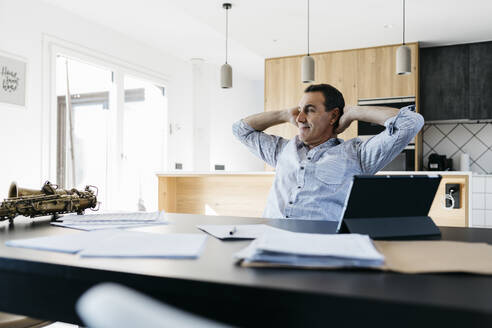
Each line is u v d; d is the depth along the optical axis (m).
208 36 4.76
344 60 4.92
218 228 1.05
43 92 3.71
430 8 3.62
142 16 4.12
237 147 6.76
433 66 4.78
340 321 0.50
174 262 0.68
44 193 1.29
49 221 1.20
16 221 1.21
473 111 4.60
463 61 4.66
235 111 6.69
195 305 0.58
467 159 4.66
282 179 1.72
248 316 0.55
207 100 5.93
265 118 1.90
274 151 1.88
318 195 1.62
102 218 1.23
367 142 1.63
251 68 6.29
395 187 0.95
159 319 0.23
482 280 0.56
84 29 4.14
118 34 4.58
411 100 4.60
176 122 5.57
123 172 4.77
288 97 5.19
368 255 0.63
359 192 0.93
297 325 0.52
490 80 4.55
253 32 4.29
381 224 0.94
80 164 4.94
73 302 0.67
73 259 0.70
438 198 2.72
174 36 4.75
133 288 0.61
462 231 1.02
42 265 0.68
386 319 0.48
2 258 0.72
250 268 0.64
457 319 0.45
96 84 4.77
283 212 1.66
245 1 3.50
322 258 0.64
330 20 3.92
